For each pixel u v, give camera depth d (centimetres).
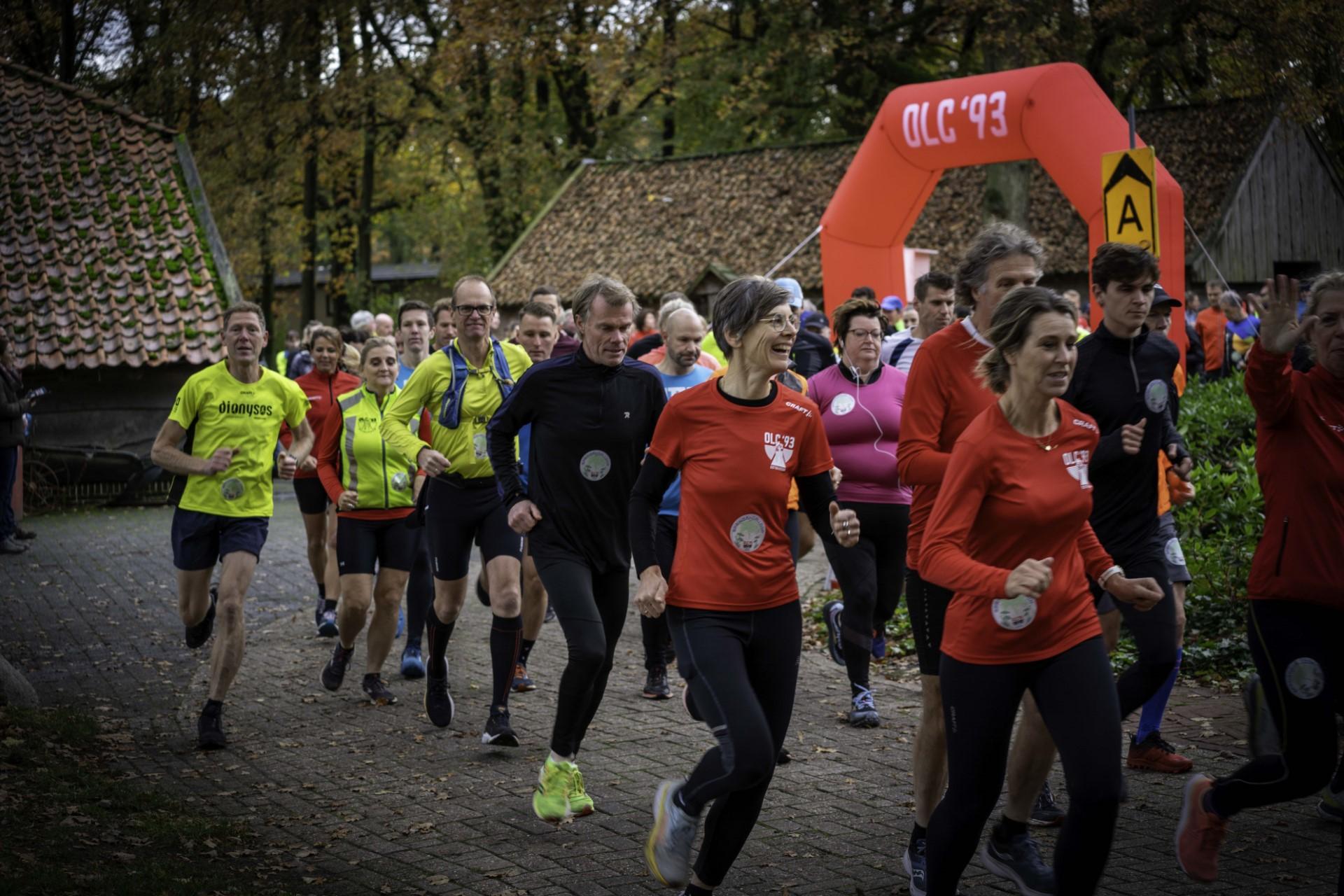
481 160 3356
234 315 648
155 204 1894
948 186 2783
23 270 1722
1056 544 368
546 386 511
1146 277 462
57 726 627
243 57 3050
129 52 3067
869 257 1439
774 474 413
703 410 419
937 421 433
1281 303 417
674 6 3109
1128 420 471
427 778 572
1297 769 407
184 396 646
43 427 1673
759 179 3069
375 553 715
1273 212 2638
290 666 800
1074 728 352
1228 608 779
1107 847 346
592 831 502
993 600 360
